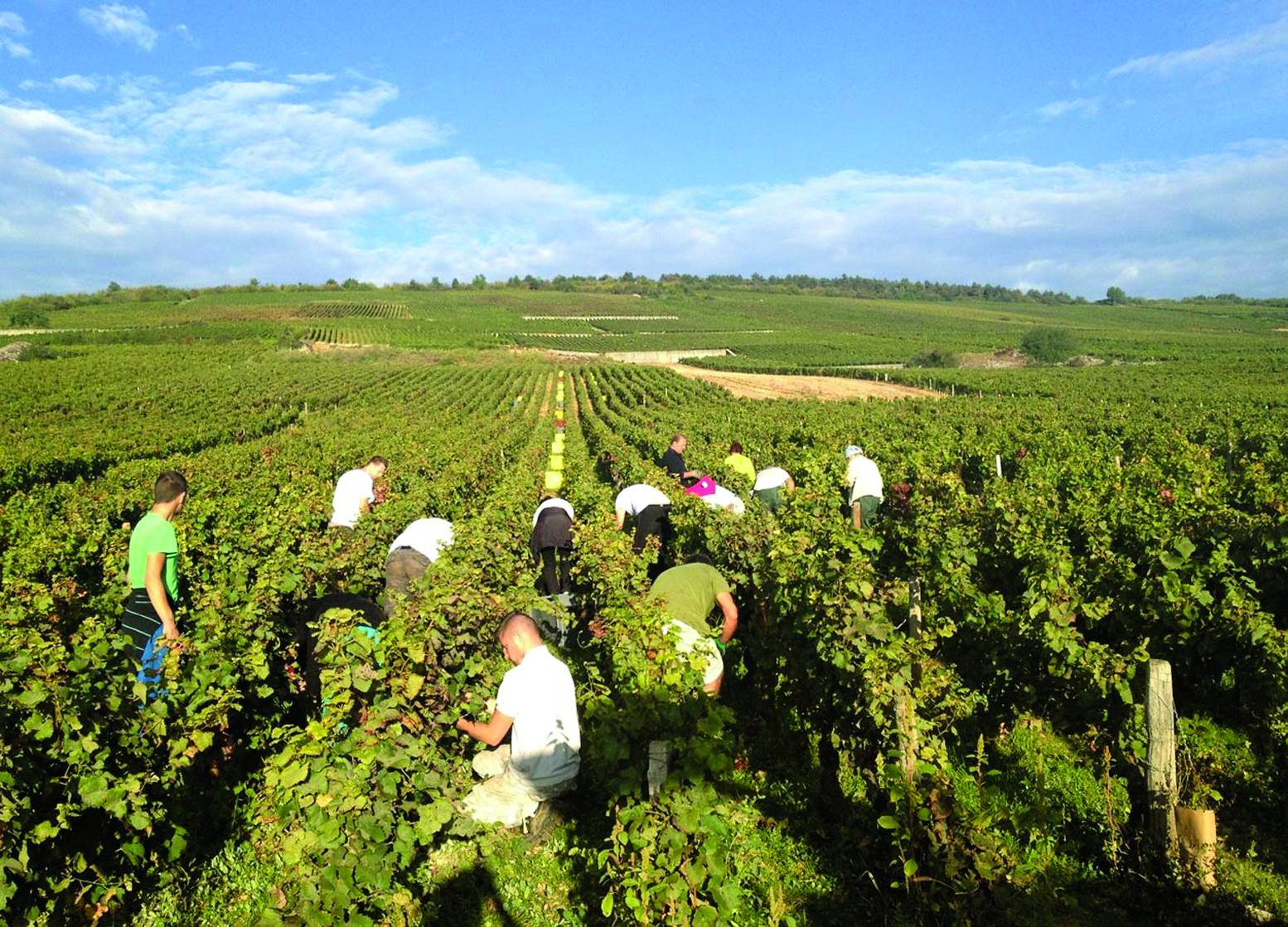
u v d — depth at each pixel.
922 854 4.52
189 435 34.28
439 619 5.80
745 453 26.25
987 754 6.48
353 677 4.96
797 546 7.32
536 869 5.36
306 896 4.32
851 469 13.21
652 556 9.36
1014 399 51.25
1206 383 58.09
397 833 4.68
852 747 5.71
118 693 5.10
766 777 6.38
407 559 8.24
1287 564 8.27
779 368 88.75
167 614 6.47
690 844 4.23
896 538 11.48
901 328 149.62
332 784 4.48
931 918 4.50
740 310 173.62
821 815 5.81
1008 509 10.08
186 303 157.38
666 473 14.52
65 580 8.99
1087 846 5.29
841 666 5.67
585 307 170.75
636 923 4.32
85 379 60.00
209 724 5.63
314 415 49.81
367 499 9.98
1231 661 7.10
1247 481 13.03
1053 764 6.21
